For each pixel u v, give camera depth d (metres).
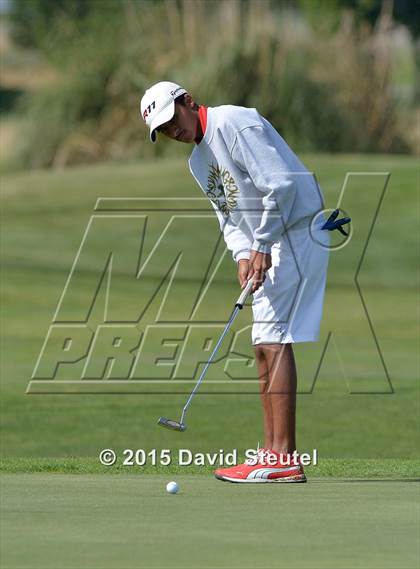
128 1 69.38
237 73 64.56
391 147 67.81
